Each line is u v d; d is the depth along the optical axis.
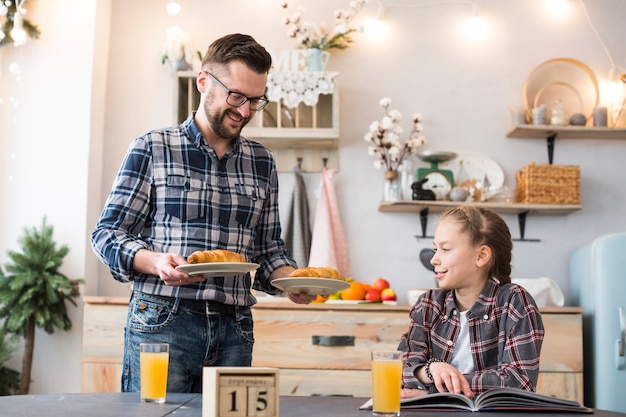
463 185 3.79
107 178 3.83
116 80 3.89
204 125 2.03
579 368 3.32
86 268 3.58
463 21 3.97
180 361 1.89
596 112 3.79
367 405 1.43
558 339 3.34
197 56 3.90
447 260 1.90
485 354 1.82
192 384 1.93
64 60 3.69
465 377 1.69
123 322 3.31
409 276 3.83
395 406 1.34
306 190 3.87
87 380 3.29
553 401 1.42
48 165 3.63
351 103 3.91
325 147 3.85
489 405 1.41
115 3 3.94
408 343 1.89
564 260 3.86
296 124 3.65
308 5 3.96
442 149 3.90
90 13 3.71
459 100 3.93
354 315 3.31
